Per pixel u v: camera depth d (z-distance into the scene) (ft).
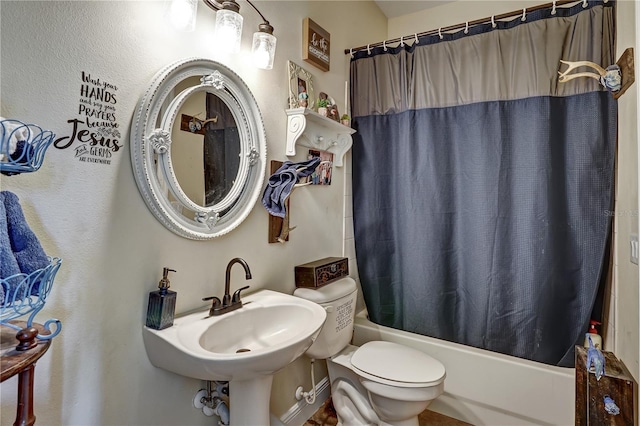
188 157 3.73
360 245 7.09
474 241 6.00
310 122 5.76
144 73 3.30
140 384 3.37
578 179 5.19
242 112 4.35
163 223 3.51
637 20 3.69
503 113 5.70
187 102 3.69
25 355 1.93
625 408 4.05
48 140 2.31
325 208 6.41
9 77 2.42
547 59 5.37
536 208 5.46
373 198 6.95
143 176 3.26
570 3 5.67
